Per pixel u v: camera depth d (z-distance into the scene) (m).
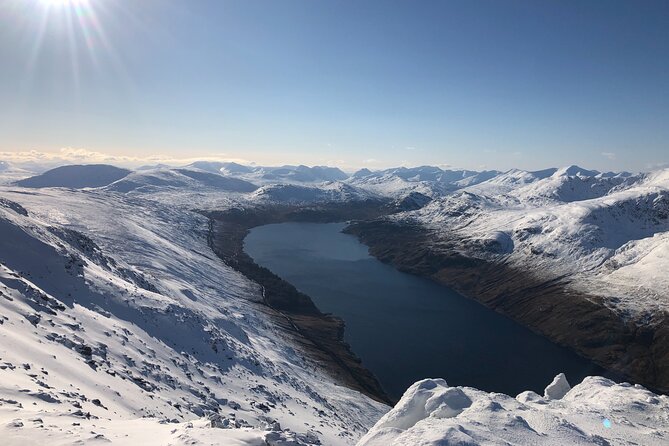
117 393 27.23
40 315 34.34
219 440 16.83
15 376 20.83
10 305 32.47
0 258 42.22
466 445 16.39
